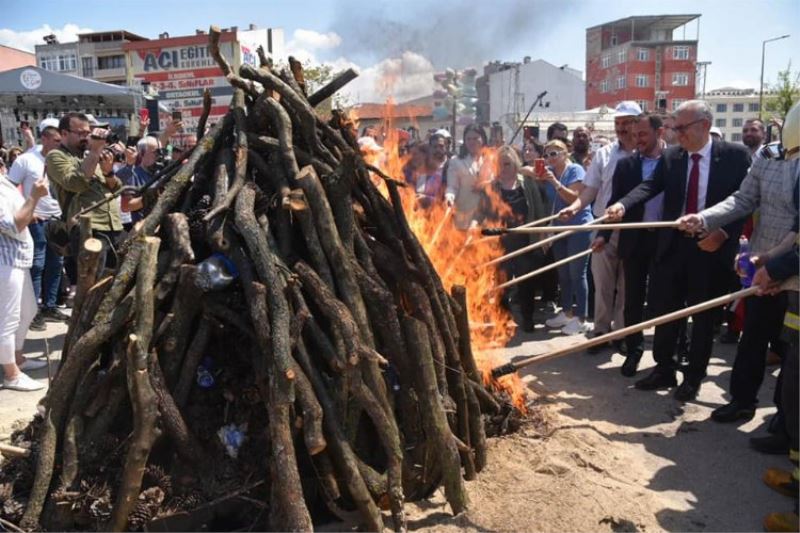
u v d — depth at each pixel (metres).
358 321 3.02
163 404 2.82
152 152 7.44
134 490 2.64
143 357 2.68
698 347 4.64
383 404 2.94
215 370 3.11
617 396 4.81
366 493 2.76
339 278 3.06
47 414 2.95
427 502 3.17
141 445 2.62
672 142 7.32
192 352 2.98
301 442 2.95
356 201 3.55
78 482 2.82
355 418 2.92
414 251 3.43
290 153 3.32
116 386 2.95
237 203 3.09
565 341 6.31
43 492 2.81
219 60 3.58
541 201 6.88
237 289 3.13
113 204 6.23
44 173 6.82
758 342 4.19
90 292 3.25
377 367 2.94
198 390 3.05
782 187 3.87
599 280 5.94
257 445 2.95
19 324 5.07
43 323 6.86
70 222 6.07
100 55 56.47
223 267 3.04
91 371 3.01
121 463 2.88
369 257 3.29
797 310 3.33
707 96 54.53
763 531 3.03
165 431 2.88
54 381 2.97
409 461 3.12
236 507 2.86
